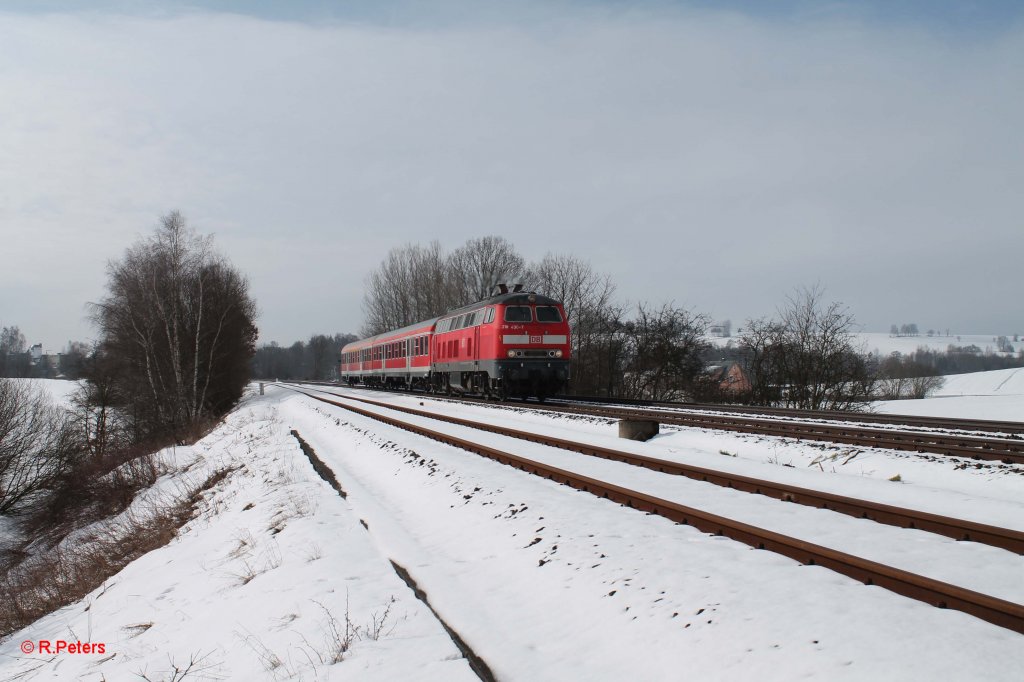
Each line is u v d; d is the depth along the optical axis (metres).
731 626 4.82
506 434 17.14
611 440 16.28
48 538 24.45
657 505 8.13
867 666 4.07
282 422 29.08
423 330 37.19
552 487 9.89
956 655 4.09
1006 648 4.16
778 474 11.15
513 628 5.55
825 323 33.28
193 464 24.47
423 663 5.00
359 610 6.23
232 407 53.03
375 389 56.25
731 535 6.93
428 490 11.07
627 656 4.83
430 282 69.19
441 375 35.16
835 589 5.28
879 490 9.64
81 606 11.02
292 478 13.80
